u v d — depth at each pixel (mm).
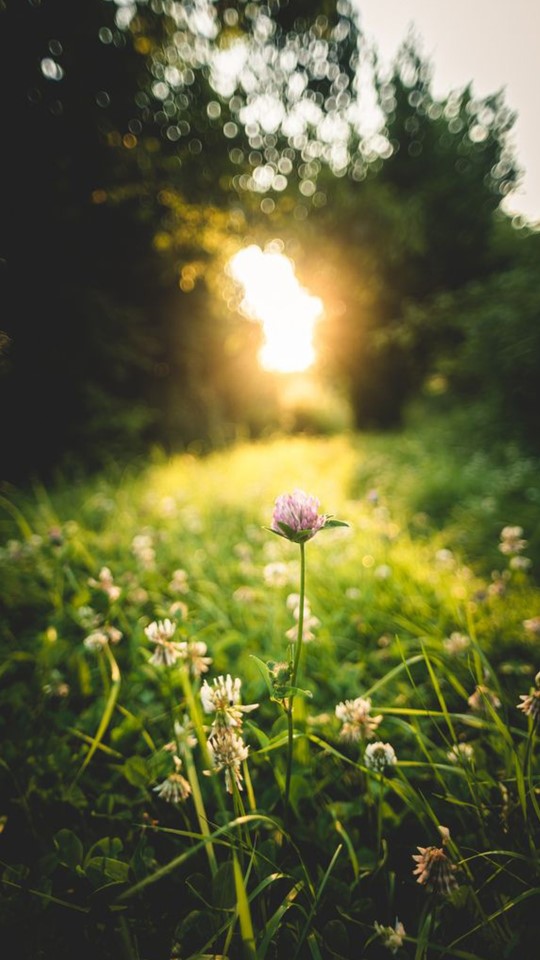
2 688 2387
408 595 2984
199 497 5996
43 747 1907
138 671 2314
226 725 1248
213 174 9281
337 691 2154
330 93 8984
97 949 1261
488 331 10086
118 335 10867
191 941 1260
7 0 6762
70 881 1439
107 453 9719
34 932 1292
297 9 7734
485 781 1520
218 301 14688
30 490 7391
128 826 1618
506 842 1397
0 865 1492
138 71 8039
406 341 16938
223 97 8820
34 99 7504
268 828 1543
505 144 21000
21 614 3023
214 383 17344
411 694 2133
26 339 8773
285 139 9695
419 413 16781
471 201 20656
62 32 7246
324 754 1806
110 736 1984
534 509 5141
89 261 10195
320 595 3053
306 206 14500
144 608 2980
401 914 1350
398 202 16953
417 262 21375
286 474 8406
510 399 9688
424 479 6930
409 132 21094
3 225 8008
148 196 9297
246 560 3576
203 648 1648
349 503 5781
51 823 1640
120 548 3826
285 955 1221
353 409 26141
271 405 20406
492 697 1725
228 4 7473
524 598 2957
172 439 13258
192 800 1670
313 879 1407
